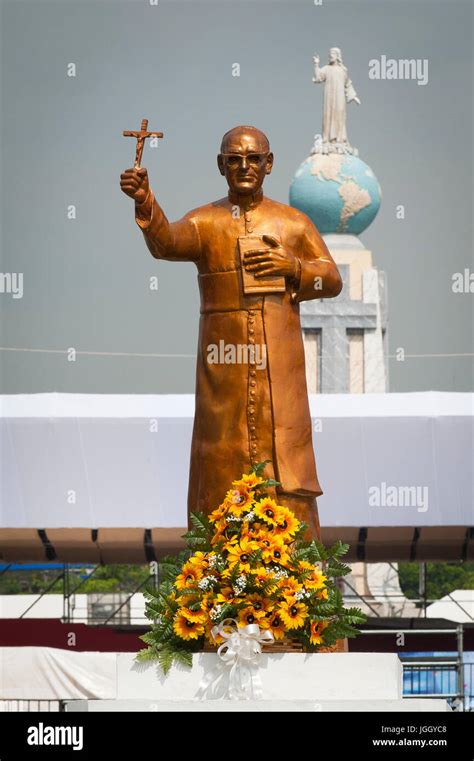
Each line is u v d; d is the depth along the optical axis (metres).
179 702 16.45
